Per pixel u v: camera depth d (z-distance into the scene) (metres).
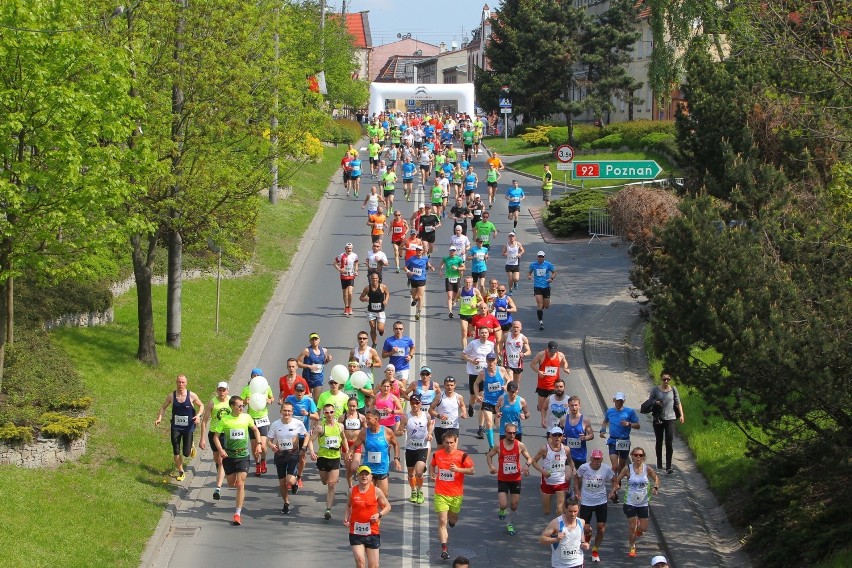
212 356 54.38
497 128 179.75
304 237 84.25
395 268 75.88
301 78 57.28
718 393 34.91
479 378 44.06
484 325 49.62
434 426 40.78
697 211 38.03
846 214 34.78
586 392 51.81
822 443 33.38
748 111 51.09
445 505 33.81
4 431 36.75
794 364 30.86
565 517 30.64
